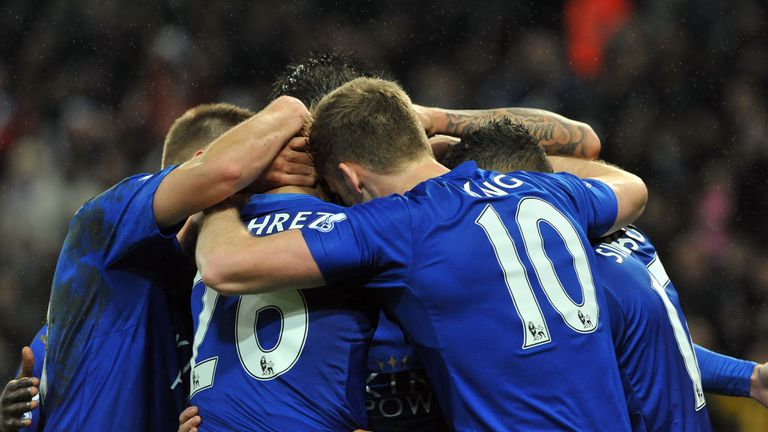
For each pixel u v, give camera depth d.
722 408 22.19
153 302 10.08
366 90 9.49
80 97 35.31
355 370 9.19
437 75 34.66
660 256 31.08
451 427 8.98
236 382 9.17
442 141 11.81
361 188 9.49
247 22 35.81
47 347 10.34
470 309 8.80
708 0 34.94
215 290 8.91
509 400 8.71
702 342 28.94
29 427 10.44
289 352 9.11
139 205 9.47
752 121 33.47
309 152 9.76
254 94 35.25
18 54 36.41
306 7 35.88
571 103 33.66
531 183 9.55
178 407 10.34
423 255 8.81
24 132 35.03
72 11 36.44
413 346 9.11
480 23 35.19
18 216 33.50
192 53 35.59
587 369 8.92
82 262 9.92
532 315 8.85
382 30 35.47
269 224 9.19
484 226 8.98
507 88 34.03
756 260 30.61
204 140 11.13
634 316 10.07
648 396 10.06
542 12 34.91
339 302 9.23
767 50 34.72
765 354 28.44
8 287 31.78
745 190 32.25
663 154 32.94
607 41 34.25
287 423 8.98
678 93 33.78
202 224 9.51
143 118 34.91
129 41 36.00
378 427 9.48
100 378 9.93
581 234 9.43
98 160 34.47
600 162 11.34
